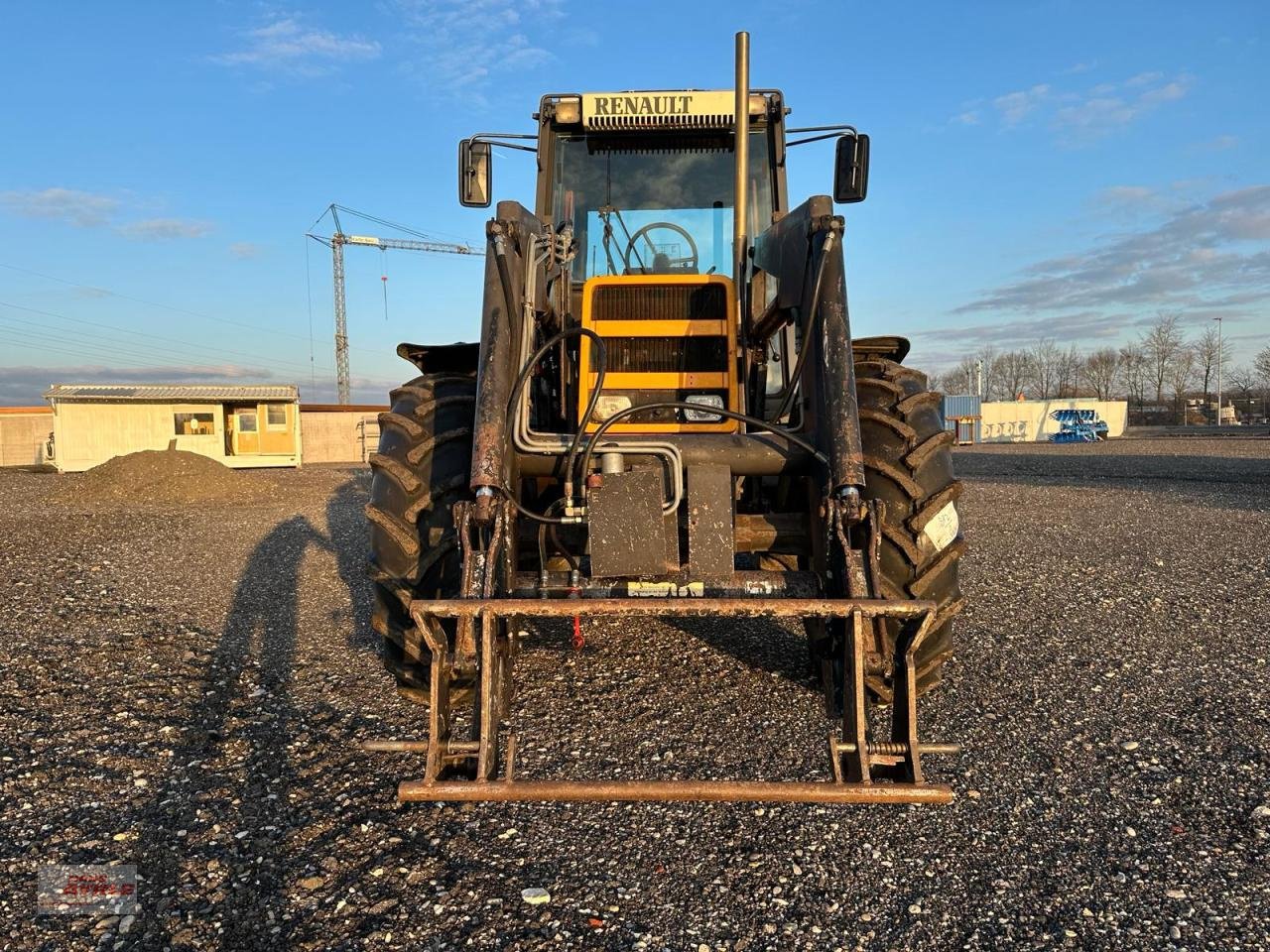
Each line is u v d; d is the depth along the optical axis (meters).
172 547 8.98
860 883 2.41
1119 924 2.20
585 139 4.71
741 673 4.14
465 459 3.33
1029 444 41.03
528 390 3.22
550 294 3.99
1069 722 3.56
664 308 3.76
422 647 3.12
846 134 4.27
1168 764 3.14
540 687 3.96
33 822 2.75
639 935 2.18
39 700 3.90
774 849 2.59
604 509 2.82
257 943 2.14
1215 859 2.50
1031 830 2.69
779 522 3.26
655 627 4.96
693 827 2.73
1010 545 8.26
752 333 3.89
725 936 2.17
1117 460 23.14
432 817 2.79
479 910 2.28
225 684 4.19
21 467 27.62
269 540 9.49
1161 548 7.88
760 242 3.93
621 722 3.54
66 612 5.77
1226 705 3.73
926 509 3.12
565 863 2.52
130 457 16.69
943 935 2.17
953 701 3.82
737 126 3.77
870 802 2.09
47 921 2.22
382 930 2.19
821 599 2.34
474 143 4.13
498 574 2.73
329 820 2.76
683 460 3.04
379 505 3.25
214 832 2.69
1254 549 7.70
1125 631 4.97
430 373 4.17
